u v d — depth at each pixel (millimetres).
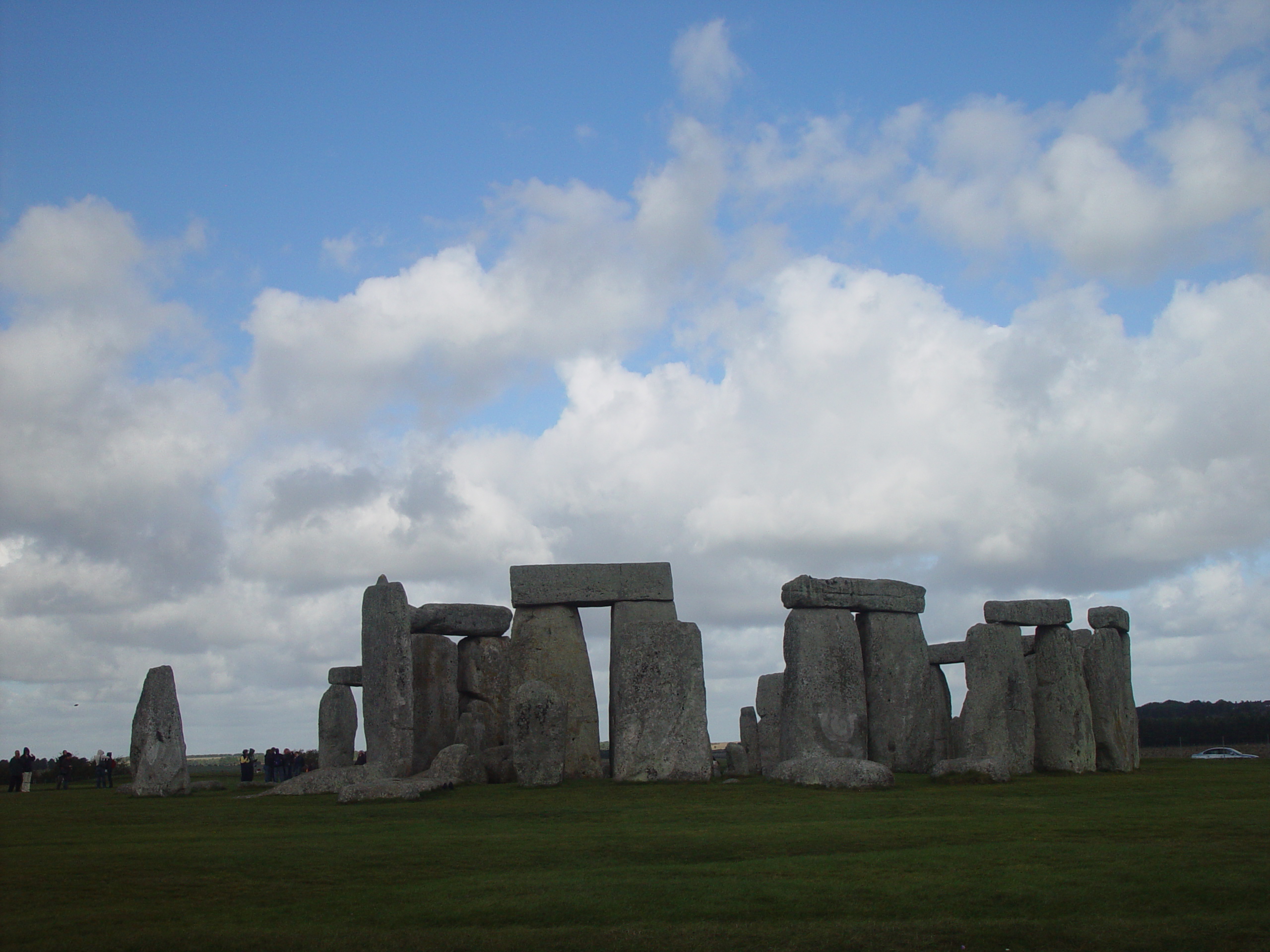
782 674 33812
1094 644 31000
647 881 12766
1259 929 10766
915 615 31297
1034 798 20766
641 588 30453
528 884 12641
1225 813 18125
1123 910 11539
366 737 27297
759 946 10570
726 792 22406
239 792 26969
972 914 11516
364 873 13297
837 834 15930
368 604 27656
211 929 10922
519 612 30531
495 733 30938
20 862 13883
